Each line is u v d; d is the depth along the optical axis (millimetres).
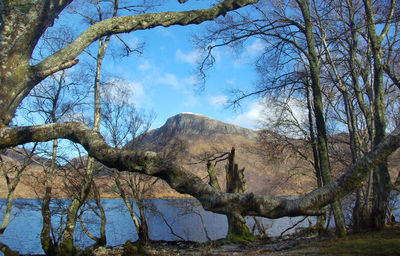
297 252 9289
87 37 4020
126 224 34750
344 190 1881
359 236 11055
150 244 21125
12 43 3312
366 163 1922
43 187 17266
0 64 3252
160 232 30406
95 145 2502
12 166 16219
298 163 24031
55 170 16406
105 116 20906
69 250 13703
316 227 20750
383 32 13156
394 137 1978
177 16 4664
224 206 1929
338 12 14883
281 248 12555
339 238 11383
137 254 16109
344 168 21641
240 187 19031
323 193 1881
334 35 14344
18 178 15867
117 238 26328
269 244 16078
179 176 2158
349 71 15156
